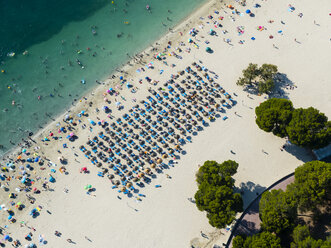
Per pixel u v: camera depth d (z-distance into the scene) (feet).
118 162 322.55
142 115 342.44
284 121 285.23
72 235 302.04
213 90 345.10
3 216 313.94
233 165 279.49
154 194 309.22
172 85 353.72
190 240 287.89
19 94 375.04
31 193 320.29
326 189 255.29
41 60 390.83
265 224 252.21
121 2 413.59
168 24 395.14
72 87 372.99
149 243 291.99
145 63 372.99
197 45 374.22
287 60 353.51
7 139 354.13
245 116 330.75
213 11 393.29
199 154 319.68
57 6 418.92
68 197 316.60
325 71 342.03
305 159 304.09
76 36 400.47
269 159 309.63
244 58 360.48
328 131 272.51
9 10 419.74
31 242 301.63
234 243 251.60
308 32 366.02
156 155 322.75
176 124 330.95
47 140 344.28
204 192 267.18
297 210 270.87
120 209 307.78
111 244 295.89
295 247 240.53
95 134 340.39
